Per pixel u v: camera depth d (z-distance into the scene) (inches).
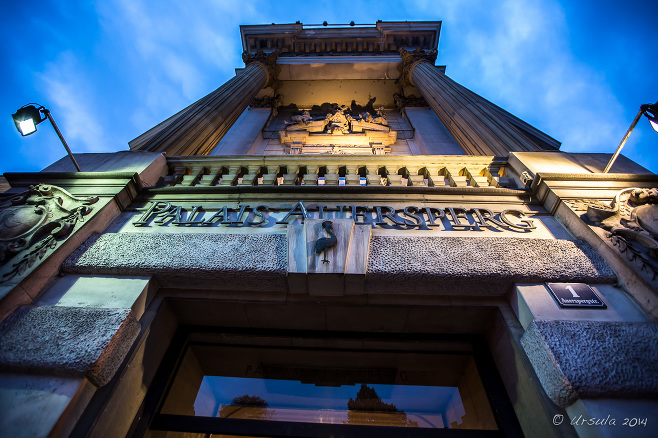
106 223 187.8
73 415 113.7
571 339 126.0
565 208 180.5
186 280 160.9
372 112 703.1
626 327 128.4
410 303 159.8
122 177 205.2
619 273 147.2
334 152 519.8
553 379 120.0
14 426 106.1
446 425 158.6
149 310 156.6
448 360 177.6
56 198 184.1
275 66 692.1
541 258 156.8
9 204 175.6
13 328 129.5
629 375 115.8
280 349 180.4
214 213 195.6
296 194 204.8
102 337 127.1
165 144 283.6
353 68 703.1
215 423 144.9
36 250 153.0
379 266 153.4
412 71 639.1
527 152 238.7
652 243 140.8
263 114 651.5
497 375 157.9
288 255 157.8
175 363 164.6
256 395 174.9
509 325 149.1
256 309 168.1
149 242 168.9
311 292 158.7
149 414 142.3
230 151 493.4
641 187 187.3
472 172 240.8
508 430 137.9
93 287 152.6
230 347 181.0
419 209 193.3
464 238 167.8
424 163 249.1
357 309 163.6
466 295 160.6
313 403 170.7
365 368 183.9
